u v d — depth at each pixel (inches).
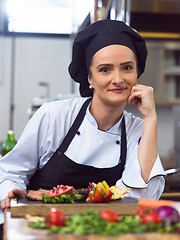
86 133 68.8
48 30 281.3
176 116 233.8
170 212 38.9
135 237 33.4
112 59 61.9
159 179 66.9
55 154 68.9
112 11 96.0
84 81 73.4
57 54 285.0
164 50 213.6
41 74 283.4
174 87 223.8
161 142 233.8
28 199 57.4
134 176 65.5
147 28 138.9
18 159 69.2
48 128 68.3
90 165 68.4
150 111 67.7
